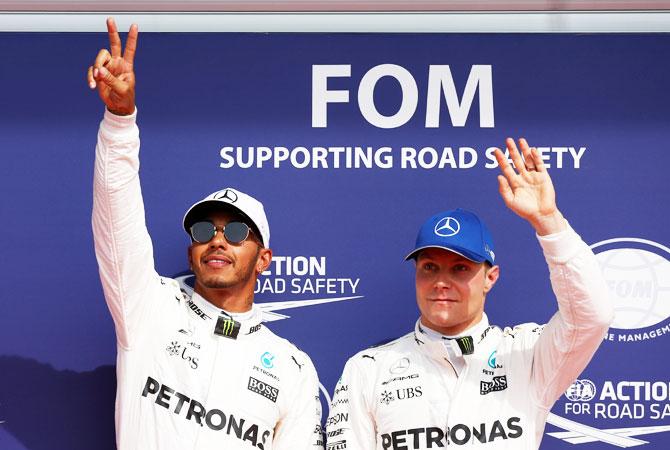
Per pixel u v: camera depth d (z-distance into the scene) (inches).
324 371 386.3
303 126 394.6
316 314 388.5
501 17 396.2
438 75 395.5
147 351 333.7
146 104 394.6
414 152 393.4
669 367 381.4
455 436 321.4
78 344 385.4
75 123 394.3
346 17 396.8
